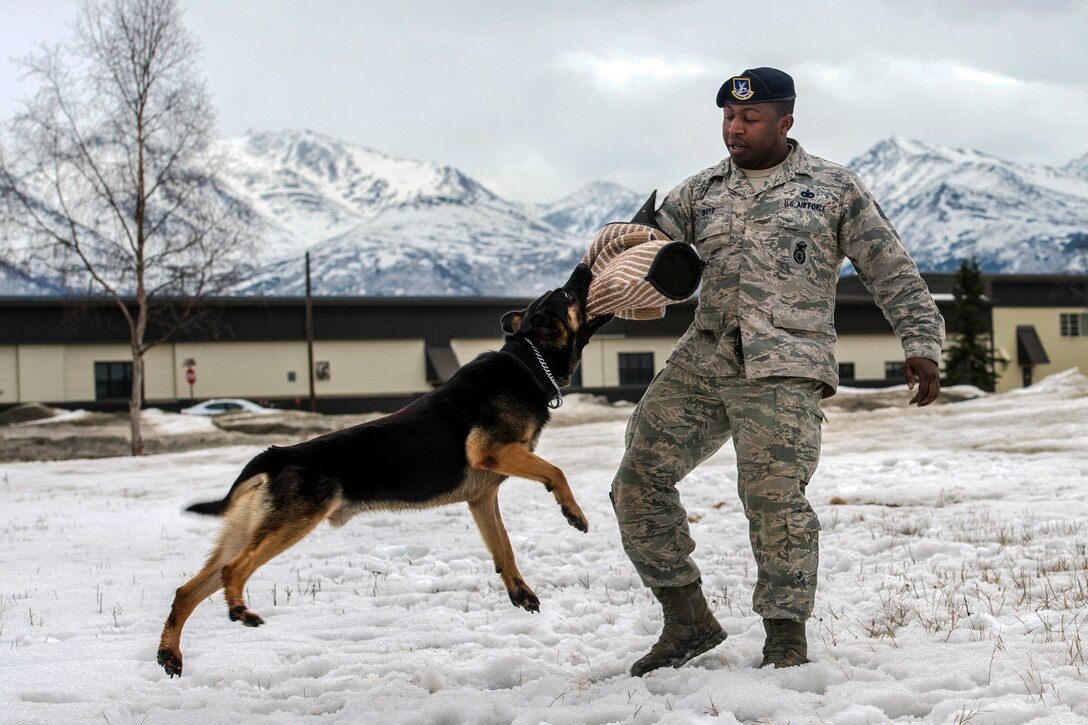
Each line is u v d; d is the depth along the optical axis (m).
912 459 14.87
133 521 12.28
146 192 29.36
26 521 12.62
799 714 3.92
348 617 6.48
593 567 7.95
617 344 52.22
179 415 37.47
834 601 6.21
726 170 4.95
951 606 5.80
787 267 4.70
